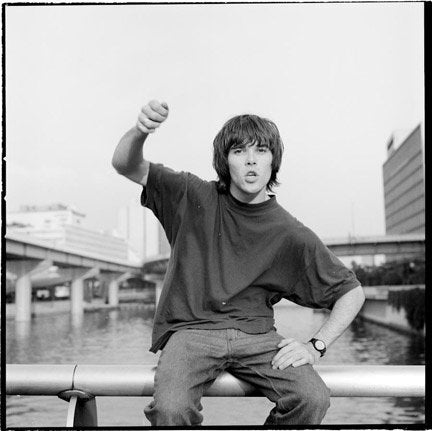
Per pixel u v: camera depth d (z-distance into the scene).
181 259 1.50
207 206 1.52
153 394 1.44
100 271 25.77
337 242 25.14
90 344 24.48
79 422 1.47
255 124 1.55
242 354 1.40
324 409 1.34
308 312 20.94
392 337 23.86
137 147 1.45
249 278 1.47
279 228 1.50
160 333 1.49
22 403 16.17
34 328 24.09
